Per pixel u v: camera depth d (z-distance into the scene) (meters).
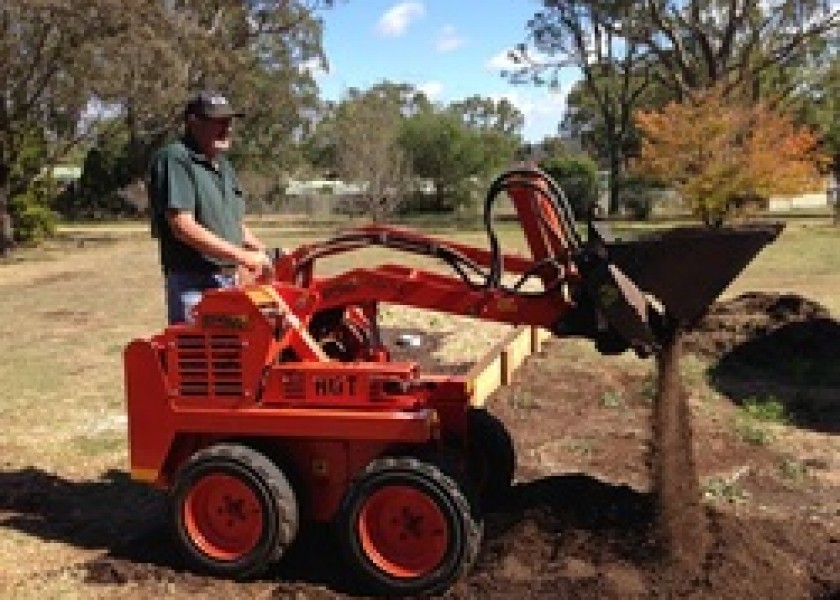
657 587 4.98
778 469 7.30
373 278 5.45
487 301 5.27
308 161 69.75
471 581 5.09
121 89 30.47
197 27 34.72
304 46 47.19
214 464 5.35
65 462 7.68
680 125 28.44
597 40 49.44
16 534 6.25
